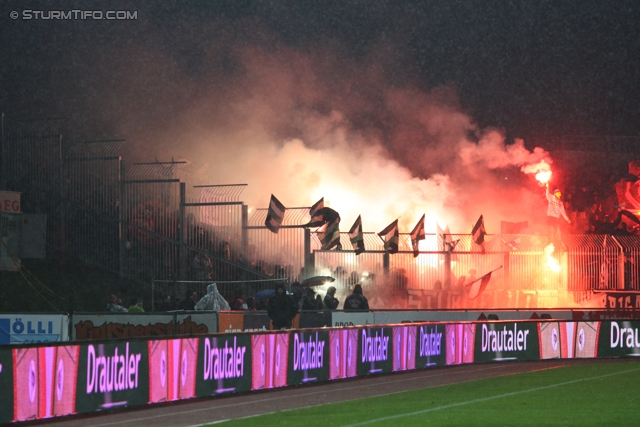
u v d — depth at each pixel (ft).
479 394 100.42
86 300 178.19
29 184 200.44
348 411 84.89
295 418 79.66
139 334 130.41
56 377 79.71
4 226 165.89
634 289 201.57
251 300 166.30
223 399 96.73
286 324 138.21
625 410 84.89
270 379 106.42
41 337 124.98
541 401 92.99
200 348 96.32
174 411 86.38
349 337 120.26
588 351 159.74
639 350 164.04
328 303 162.20
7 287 171.53
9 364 75.36
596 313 185.57
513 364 146.41
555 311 181.06
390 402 92.84
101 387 84.33
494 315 174.81
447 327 140.67
